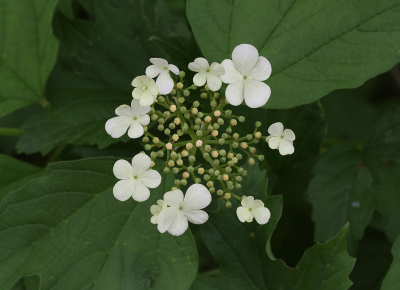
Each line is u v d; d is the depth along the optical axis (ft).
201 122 1.12
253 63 1.05
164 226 1.01
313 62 1.14
